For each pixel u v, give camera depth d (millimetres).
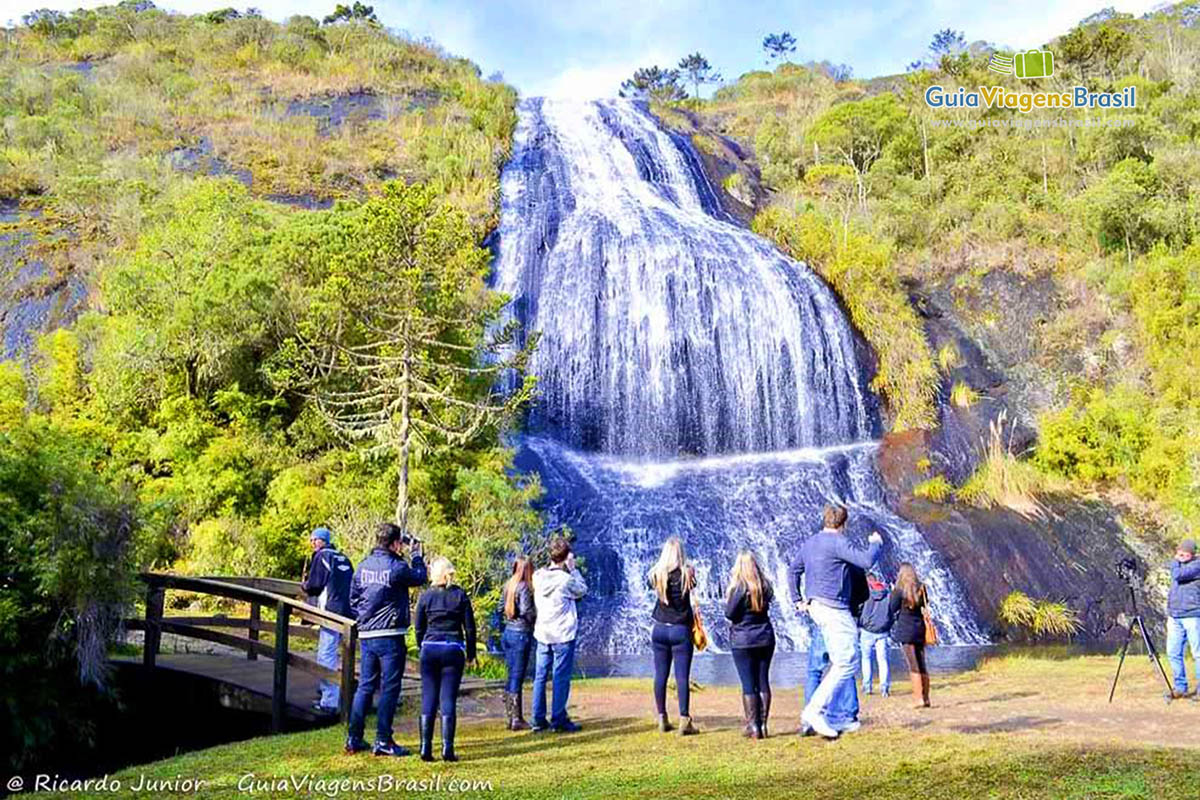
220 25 55406
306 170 35312
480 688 12961
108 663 11586
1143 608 22453
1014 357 31391
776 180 45031
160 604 12180
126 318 22031
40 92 41406
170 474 21266
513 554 18500
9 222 29906
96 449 12836
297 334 19922
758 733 8672
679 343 30797
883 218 37375
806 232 35656
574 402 29500
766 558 22969
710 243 33344
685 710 9078
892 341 30906
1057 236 35375
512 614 9977
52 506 10664
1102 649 19641
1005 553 23406
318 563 11031
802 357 30766
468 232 20969
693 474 27469
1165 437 26734
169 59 51125
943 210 37719
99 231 29234
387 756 8391
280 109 42094
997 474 26531
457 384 20297
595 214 34781
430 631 8383
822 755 7754
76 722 11141
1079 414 28672
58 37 55281
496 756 8391
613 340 30531
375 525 17641
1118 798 6109
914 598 10836
